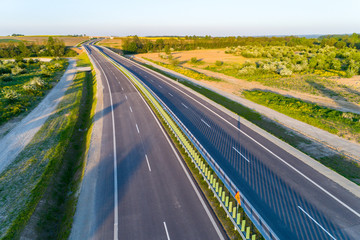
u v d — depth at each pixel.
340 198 13.85
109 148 20.03
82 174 16.59
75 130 25.27
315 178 15.84
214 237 11.27
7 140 22.06
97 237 11.30
